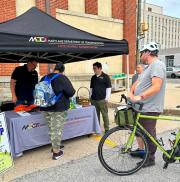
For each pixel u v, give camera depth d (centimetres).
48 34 499
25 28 504
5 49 441
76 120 605
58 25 558
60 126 499
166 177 421
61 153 517
